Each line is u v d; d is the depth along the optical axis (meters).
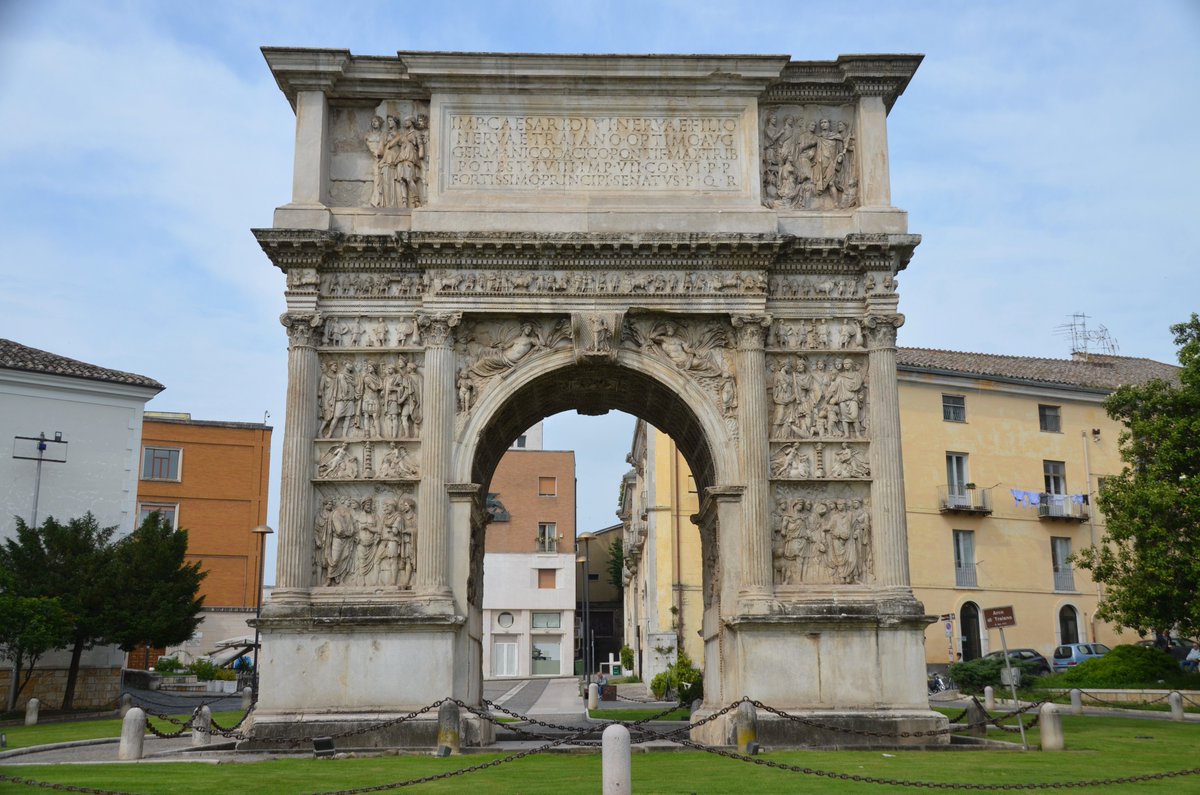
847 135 40.78
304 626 36.19
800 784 24.89
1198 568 48.91
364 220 39.03
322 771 28.47
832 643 36.59
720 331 39.19
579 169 39.59
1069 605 70.81
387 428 38.28
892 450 38.19
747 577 37.16
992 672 59.56
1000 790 24.03
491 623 105.62
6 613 49.16
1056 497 71.19
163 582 56.72
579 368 39.03
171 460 85.19
